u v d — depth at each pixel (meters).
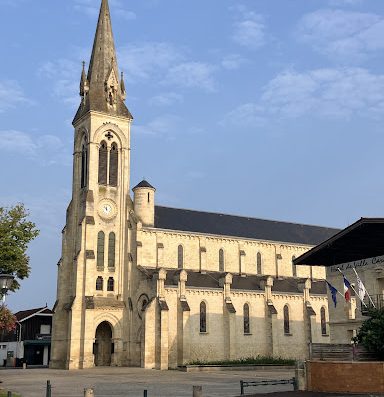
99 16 107.06
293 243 110.06
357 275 52.88
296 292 98.25
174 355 84.44
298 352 95.00
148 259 94.12
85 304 88.69
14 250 53.22
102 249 94.19
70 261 96.31
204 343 86.94
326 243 57.78
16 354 113.62
